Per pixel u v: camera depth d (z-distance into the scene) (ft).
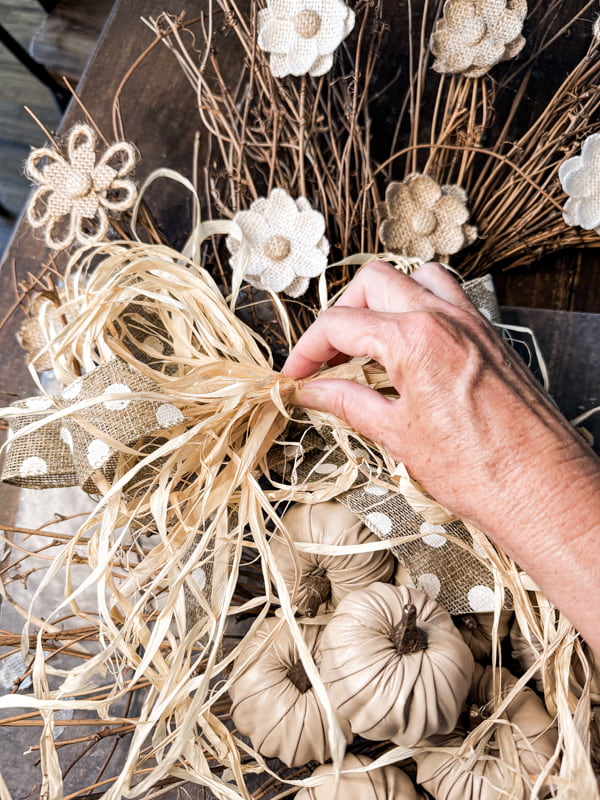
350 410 1.86
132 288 2.03
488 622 2.04
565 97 2.77
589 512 1.57
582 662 1.85
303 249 2.29
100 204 2.22
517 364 1.82
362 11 2.97
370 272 1.97
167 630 1.75
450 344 1.72
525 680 1.78
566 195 2.68
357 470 1.97
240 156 2.52
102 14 4.40
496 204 2.92
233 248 2.36
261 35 2.30
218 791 1.73
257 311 2.65
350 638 1.78
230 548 2.10
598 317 2.57
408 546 1.93
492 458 1.65
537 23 3.09
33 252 2.95
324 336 1.87
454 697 1.74
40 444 1.96
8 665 2.30
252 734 1.88
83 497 2.43
